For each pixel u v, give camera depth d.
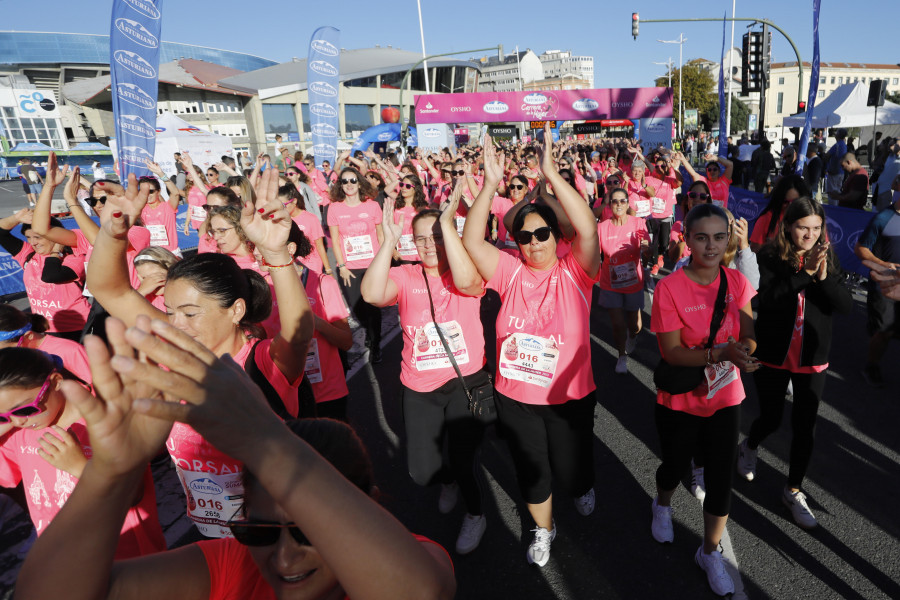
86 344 0.58
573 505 3.32
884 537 2.93
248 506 0.89
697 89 58.91
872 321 4.53
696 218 2.47
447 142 23.86
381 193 8.61
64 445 1.62
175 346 0.62
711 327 2.51
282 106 46.38
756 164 16.52
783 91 83.25
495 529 3.16
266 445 0.65
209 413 0.61
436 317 2.89
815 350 2.86
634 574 2.77
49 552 0.64
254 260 3.11
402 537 0.71
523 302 2.67
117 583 0.84
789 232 2.78
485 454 3.97
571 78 120.69
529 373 2.64
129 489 0.66
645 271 7.34
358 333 6.65
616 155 16.59
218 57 82.88
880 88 14.63
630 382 4.97
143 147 6.74
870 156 18.64
